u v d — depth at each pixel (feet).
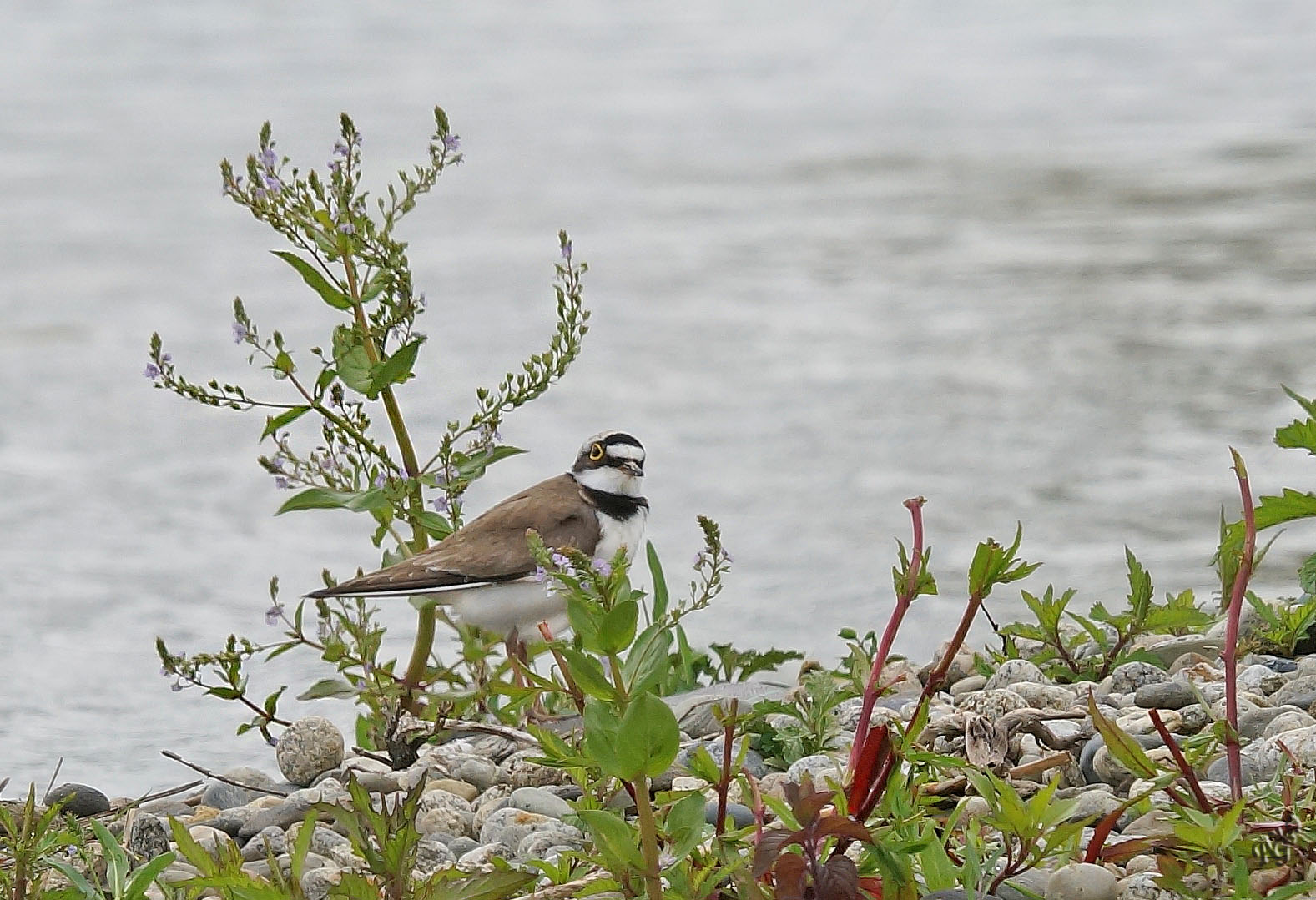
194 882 18.99
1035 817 17.98
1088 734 24.07
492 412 28.76
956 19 215.92
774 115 141.59
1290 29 191.62
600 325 72.02
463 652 27.99
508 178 111.45
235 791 27.02
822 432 55.21
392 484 27.73
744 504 48.49
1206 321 69.82
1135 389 59.57
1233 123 128.16
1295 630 28.76
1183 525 45.01
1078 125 131.44
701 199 103.60
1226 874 17.83
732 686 29.55
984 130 130.72
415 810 18.12
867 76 168.76
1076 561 42.42
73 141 126.52
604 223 96.43
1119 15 212.02
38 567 44.52
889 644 19.52
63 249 90.12
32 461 55.21
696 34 206.69
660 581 32.73
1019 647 30.96
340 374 27.71
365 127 130.62
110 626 40.29
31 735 33.58
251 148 120.57
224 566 45.32
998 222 94.58
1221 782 21.74
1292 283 76.38
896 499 48.60
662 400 60.18
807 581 41.93
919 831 19.27
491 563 29.40
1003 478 49.80
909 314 73.20
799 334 69.82
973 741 22.85
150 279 82.74
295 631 28.12
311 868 22.41
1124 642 28.71
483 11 225.15
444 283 80.48
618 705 17.29
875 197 103.60
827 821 17.19
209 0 222.07
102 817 25.90
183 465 54.80
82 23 200.75
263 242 92.02
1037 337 68.08
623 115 141.08
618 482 31.63
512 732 26.35
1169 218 93.61
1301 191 99.40
